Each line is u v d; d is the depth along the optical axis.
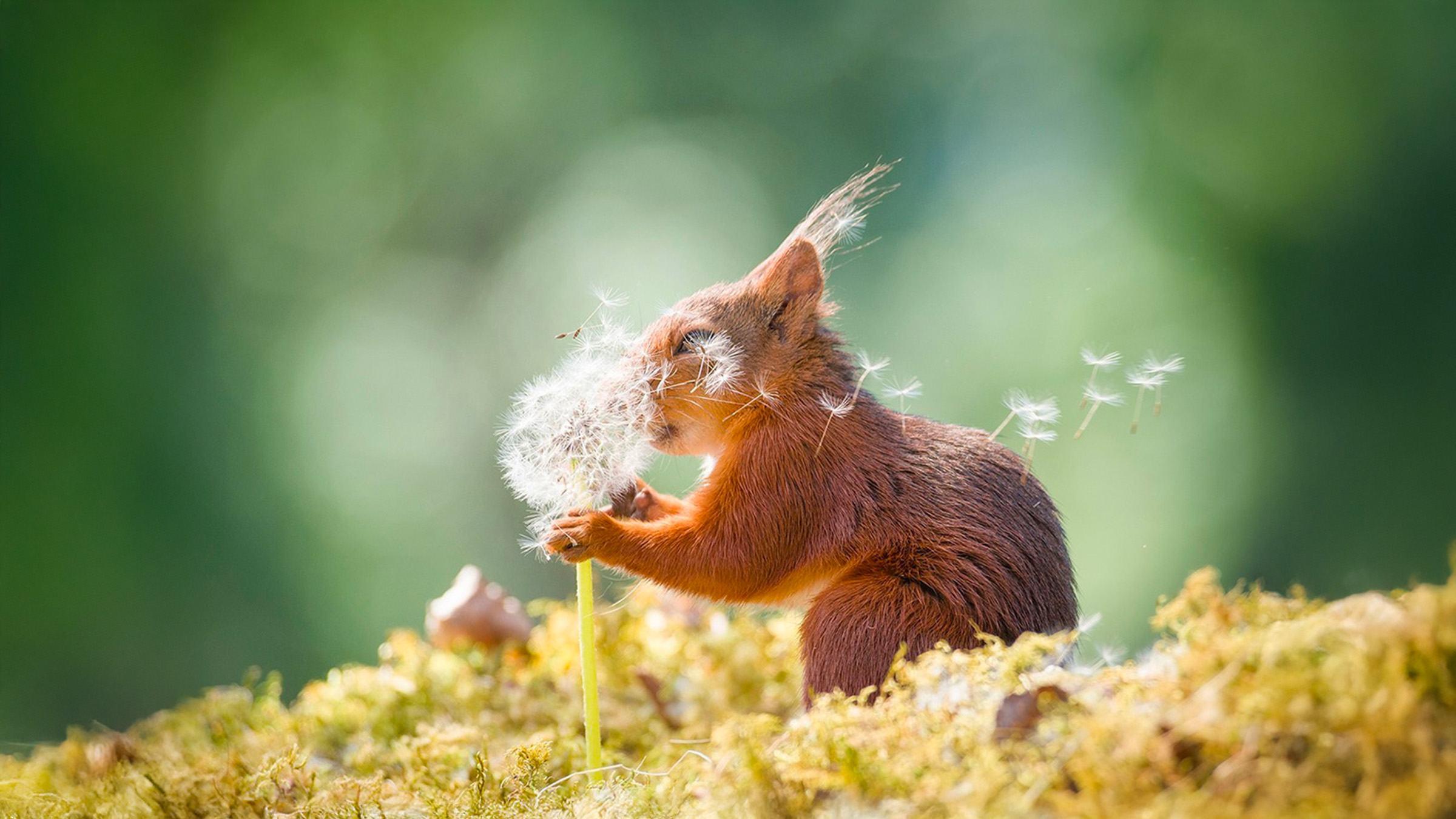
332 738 3.45
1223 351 8.18
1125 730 3.26
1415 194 8.27
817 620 3.39
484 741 3.40
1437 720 3.24
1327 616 3.27
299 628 8.07
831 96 9.61
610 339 3.42
